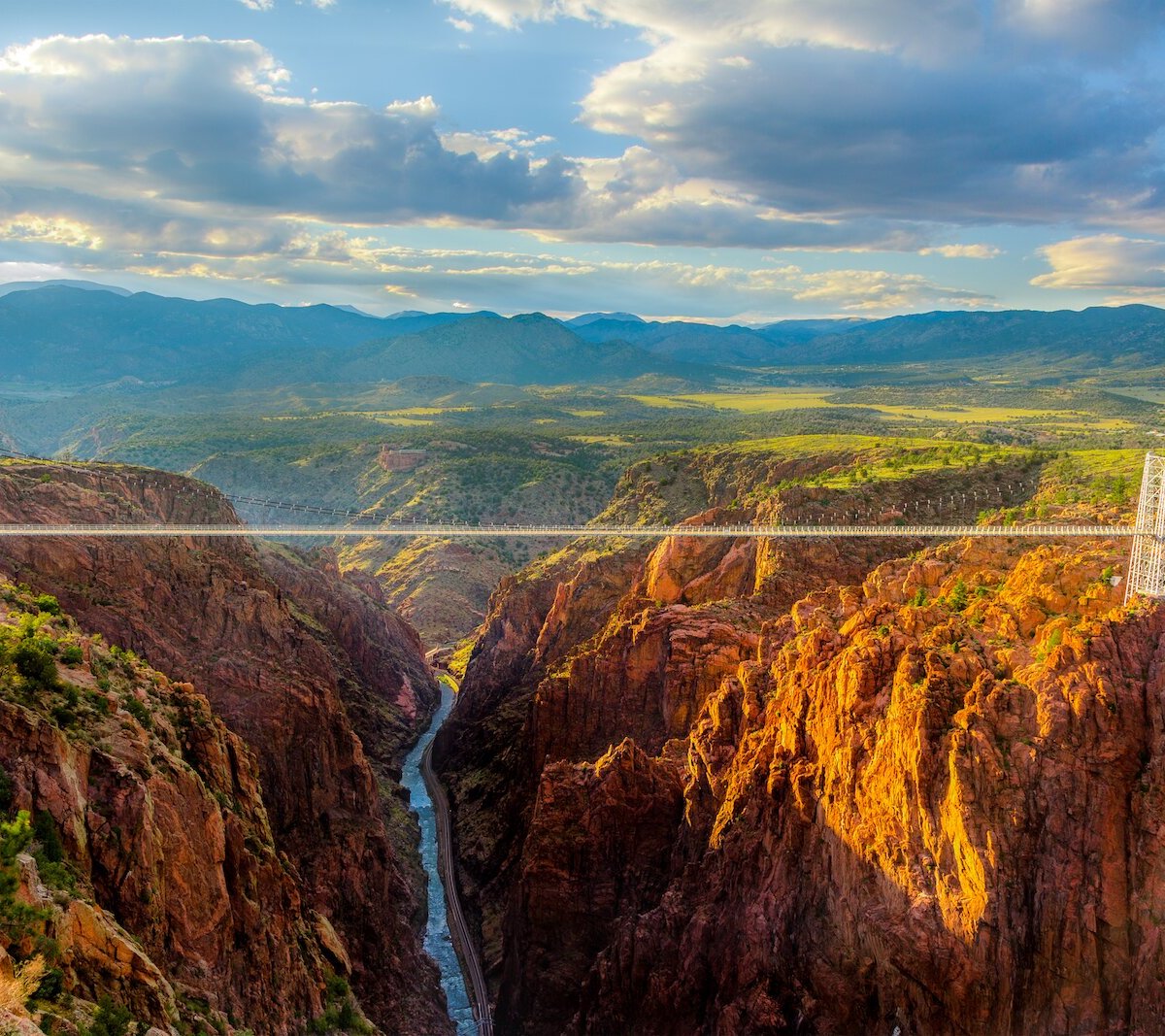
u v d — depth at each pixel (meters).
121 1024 65.19
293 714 161.38
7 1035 50.41
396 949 149.50
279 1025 94.12
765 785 124.38
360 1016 109.50
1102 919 92.12
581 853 141.38
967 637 114.00
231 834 99.06
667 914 125.56
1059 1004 92.38
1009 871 95.62
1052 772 96.81
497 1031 141.88
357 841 157.12
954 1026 95.88
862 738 111.19
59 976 63.78
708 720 147.00
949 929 97.25
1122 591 113.00
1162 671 96.94
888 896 103.38
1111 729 96.38
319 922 119.56
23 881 66.69
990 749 99.50
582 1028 126.44
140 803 83.75
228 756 112.81
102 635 141.62
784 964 111.44
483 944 160.12
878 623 125.50
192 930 87.69
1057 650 102.12
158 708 104.94
